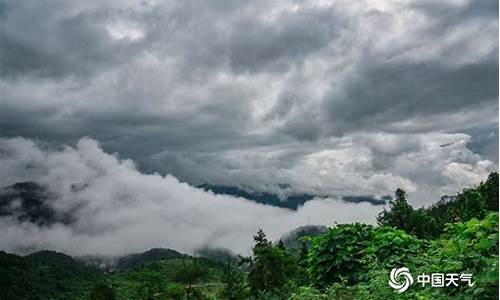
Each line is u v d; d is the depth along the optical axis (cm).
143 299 3250
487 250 631
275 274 1377
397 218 1598
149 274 3459
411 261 873
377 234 1011
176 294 2967
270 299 1290
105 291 3875
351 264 984
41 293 10262
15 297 9519
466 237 670
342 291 887
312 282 1045
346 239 1023
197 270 3316
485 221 661
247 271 1462
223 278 1938
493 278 547
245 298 1456
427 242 976
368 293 796
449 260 672
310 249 1070
